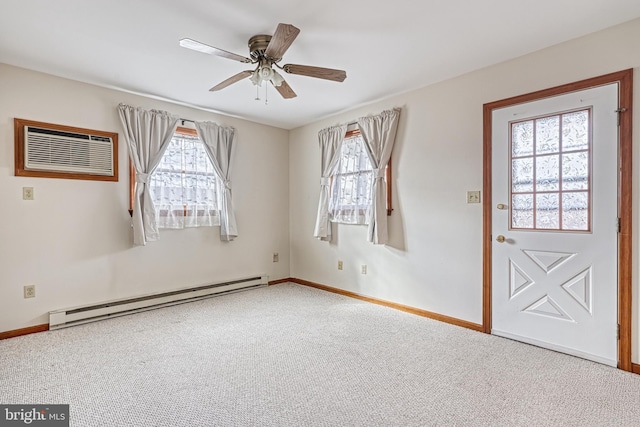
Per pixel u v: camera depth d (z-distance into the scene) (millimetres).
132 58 2691
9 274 2781
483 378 2115
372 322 3174
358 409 1790
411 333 2889
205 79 3111
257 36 2342
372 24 2227
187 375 2148
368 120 3754
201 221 3988
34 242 2898
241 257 4426
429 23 2215
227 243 4266
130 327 3018
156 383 2047
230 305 3727
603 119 2297
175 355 2443
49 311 2963
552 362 2334
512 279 2752
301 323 3141
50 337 2773
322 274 4512
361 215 3947
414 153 3424
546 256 2566
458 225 3084
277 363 2324
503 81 2787
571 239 2441
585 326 2383
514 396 1909
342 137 4129
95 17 2117
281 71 2941
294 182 4941
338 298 4043
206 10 2053
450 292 3150
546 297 2568
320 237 4316
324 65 2855
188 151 3889
